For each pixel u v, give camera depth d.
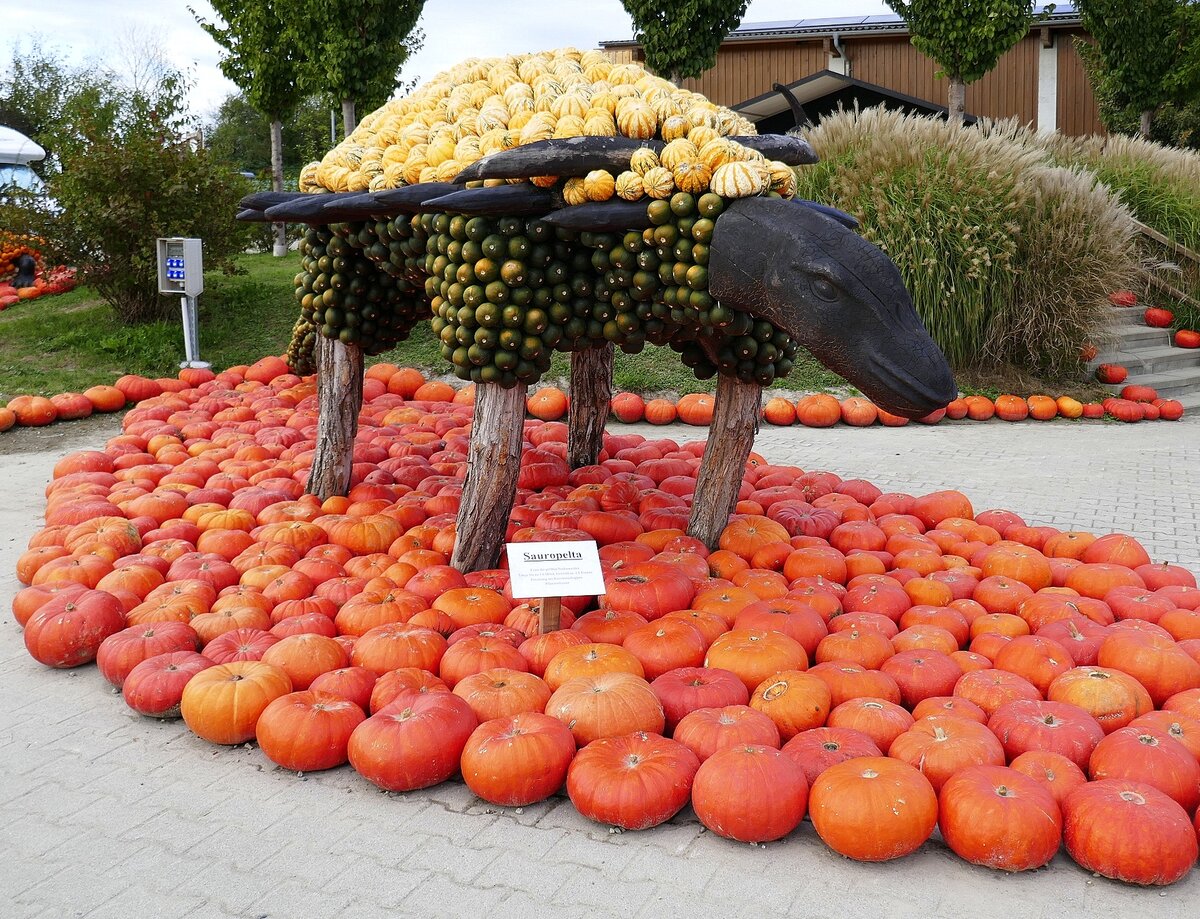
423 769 3.57
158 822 3.43
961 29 13.76
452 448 7.84
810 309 3.98
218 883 3.09
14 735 4.04
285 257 17.75
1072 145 15.84
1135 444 9.76
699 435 9.93
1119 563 5.46
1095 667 4.04
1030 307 11.71
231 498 6.60
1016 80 21.53
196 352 11.44
